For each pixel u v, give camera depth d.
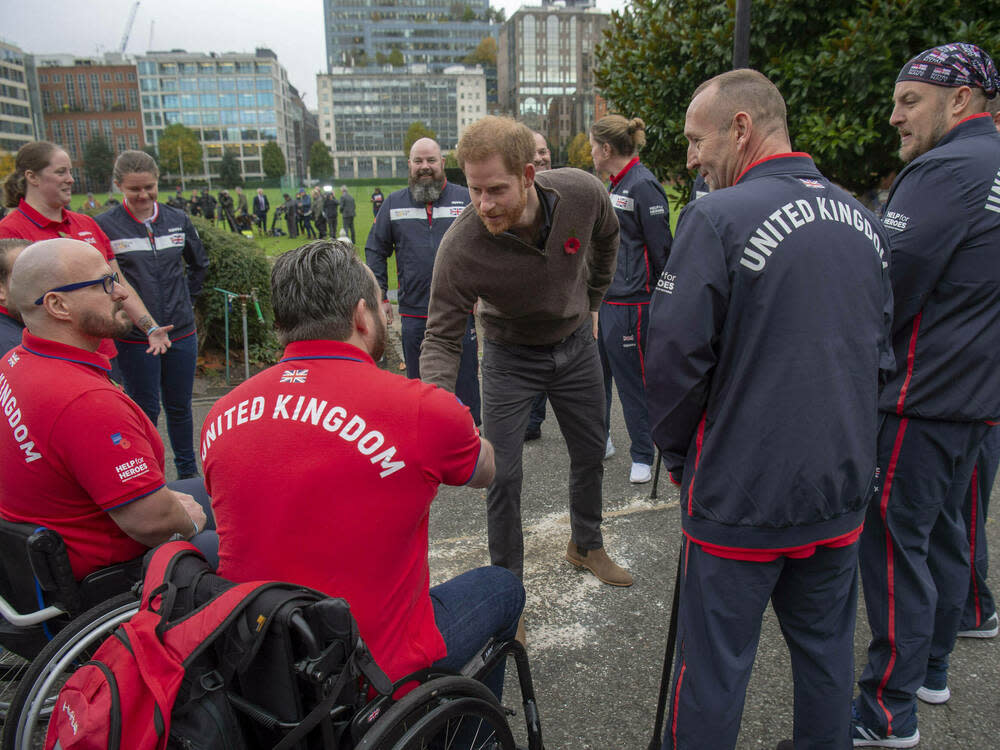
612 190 4.10
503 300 2.58
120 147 146.25
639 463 4.24
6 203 3.95
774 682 2.50
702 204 1.60
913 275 2.00
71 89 144.25
